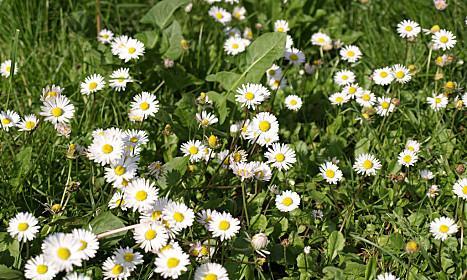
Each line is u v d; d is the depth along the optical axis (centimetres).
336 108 151
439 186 141
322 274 132
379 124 149
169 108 148
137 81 147
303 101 152
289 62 155
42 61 157
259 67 148
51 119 135
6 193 136
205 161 141
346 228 136
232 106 148
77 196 138
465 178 137
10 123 138
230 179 140
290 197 134
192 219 128
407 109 148
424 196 140
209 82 155
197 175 140
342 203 140
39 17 160
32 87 153
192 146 138
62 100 135
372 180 143
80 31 162
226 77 149
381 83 147
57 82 153
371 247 135
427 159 143
